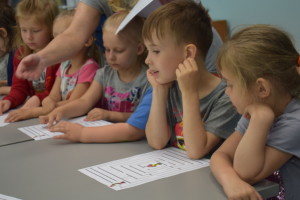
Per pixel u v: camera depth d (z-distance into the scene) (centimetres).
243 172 89
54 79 220
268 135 93
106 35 163
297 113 94
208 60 142
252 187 83
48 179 98
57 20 198
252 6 314
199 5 128
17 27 233
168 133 122
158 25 115
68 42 162
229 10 332
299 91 96
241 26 105
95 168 104
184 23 116
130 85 169
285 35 96
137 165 105
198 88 119
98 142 130
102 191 88
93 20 171
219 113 114
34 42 213
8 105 202
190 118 108
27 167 109
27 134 146
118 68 167
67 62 205
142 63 170
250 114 92
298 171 93
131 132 130
